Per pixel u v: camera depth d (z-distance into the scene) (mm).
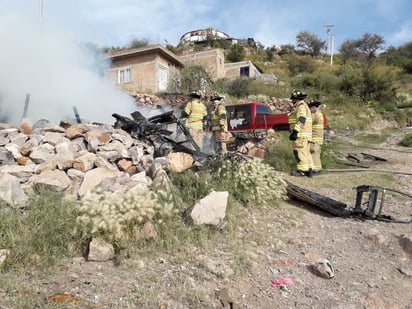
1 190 3396
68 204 3465
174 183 4543
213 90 20016
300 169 7027
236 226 4000
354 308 2664
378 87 24156
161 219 3420
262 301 2705
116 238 3152
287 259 3453
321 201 5008
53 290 2553
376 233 4090
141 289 2658
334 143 12727
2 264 2705
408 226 4461
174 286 2742
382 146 12734
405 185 6836
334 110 20562
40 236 3016
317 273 3174
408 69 42719
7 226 3049
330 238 4090
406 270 3291
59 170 4195
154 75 20469
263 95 20875
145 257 3148
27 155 4508
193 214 3768
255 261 3293
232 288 2838
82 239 3123
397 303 2768
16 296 2422
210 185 4531
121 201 3385
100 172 4227
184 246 3363
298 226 4391
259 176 4992
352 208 5039
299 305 2680
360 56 57125
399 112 21891
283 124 11062
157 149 5871
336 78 26391
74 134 5047
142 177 4438
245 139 9727
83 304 2410
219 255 3338
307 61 40875
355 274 3227
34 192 3652
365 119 19609
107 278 2781
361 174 7414
